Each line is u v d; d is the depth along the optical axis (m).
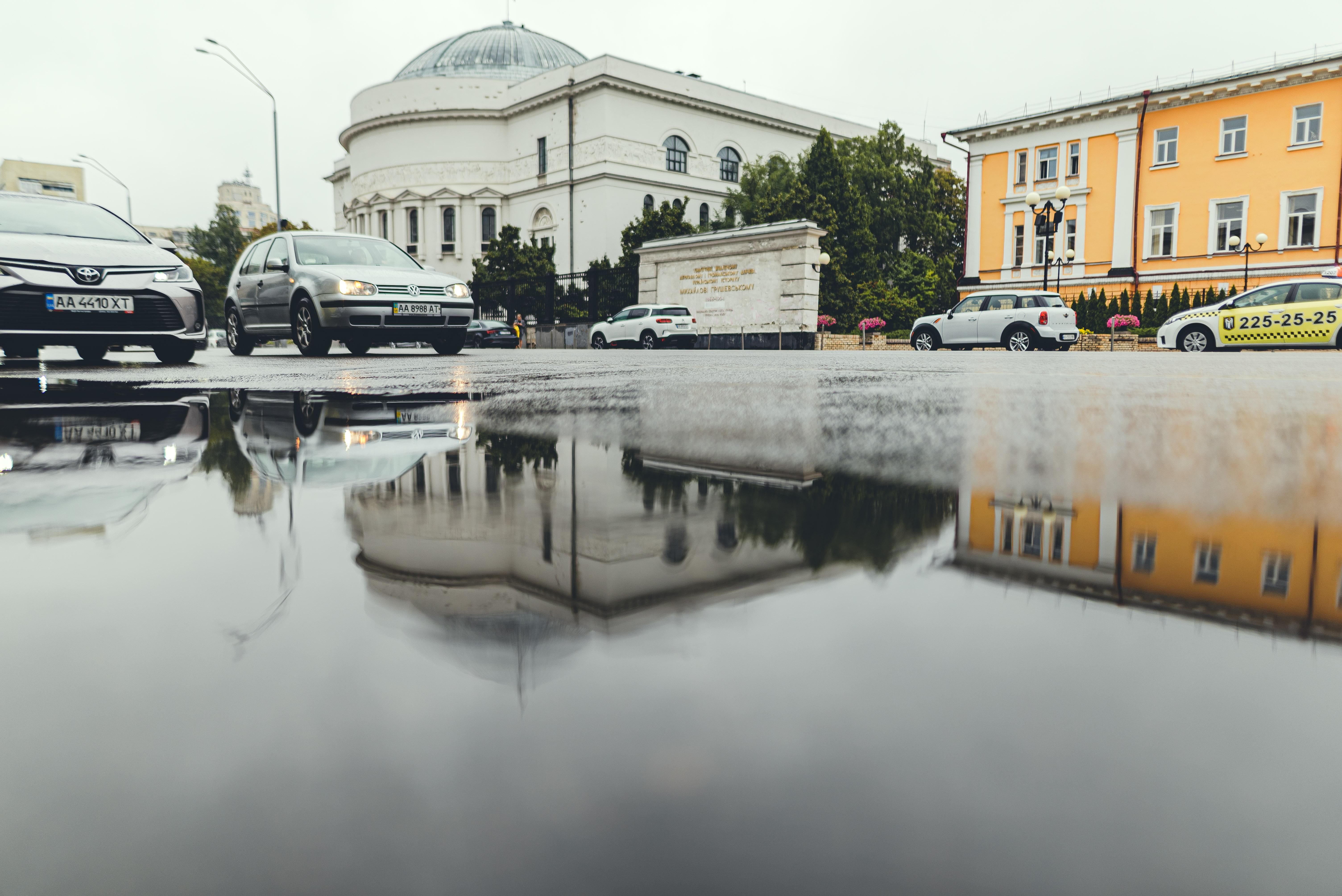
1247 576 0.77
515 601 0.67
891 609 0.65
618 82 40.59
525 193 45.19
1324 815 0.35
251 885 0.32
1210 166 28.45
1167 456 1.73
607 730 0.44
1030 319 17.06
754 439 2.06
